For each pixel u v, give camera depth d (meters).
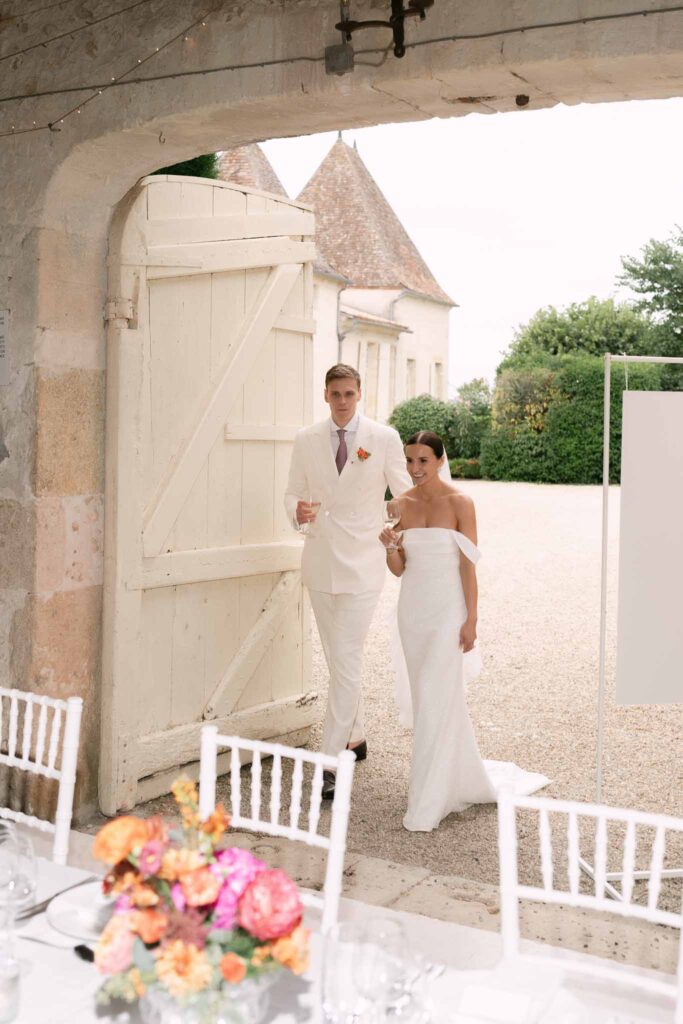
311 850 4.35
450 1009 1.73
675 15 3.09
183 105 3.90
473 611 4.68
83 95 4.14
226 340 5.19
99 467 4.65
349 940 1.58
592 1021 1.74
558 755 5.80
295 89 3.67
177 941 1.51
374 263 29.89
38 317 4.35
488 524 15.90
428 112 3.84
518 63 3.30
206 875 1.54
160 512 4.82
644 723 6.41
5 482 4.47
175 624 5.02
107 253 4.61
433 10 3.40
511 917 2.20
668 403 3.92
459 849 4.43
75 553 4.55
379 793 5.11
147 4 3.97
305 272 5.69
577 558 12.74
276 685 5.68
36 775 4.44
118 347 4.59
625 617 4.00
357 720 5.54
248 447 5.38
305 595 5.83
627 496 3.92
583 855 4.40
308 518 4.97
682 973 2.00
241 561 5.29
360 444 5.02
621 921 3.74
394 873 4.11
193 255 4.88
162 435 4.87
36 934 1.98
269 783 5.25
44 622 4.44
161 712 4.98
